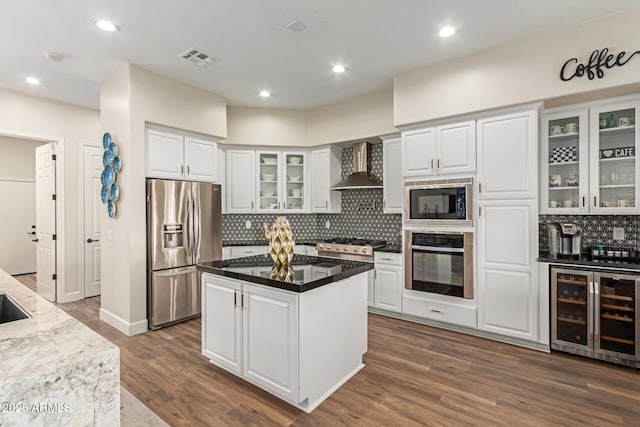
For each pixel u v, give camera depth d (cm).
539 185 319
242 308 238
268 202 502
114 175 350
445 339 321
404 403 215
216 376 248
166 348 301
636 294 252
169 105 368
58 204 444
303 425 193
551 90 280
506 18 261
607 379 243
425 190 354
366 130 435
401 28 274
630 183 285
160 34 280
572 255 297
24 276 617
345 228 501
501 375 250
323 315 222
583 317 274
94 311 409
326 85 398
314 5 242
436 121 345
